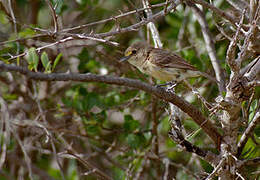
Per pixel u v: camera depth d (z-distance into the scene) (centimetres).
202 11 1123
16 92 1243
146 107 1303
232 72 787
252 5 838
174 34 1327
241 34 899
